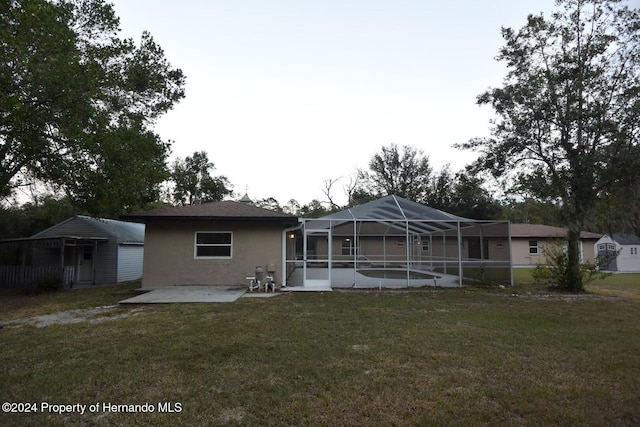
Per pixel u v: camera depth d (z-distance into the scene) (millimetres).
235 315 7945
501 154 13094
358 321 7398
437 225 14047
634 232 11836
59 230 17203
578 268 12695
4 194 13742
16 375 4414
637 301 10438
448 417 3359
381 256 20938
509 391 3953
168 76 15859
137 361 4902
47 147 11805
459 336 6250
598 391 3963
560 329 6836
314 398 3752
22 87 10578
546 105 11641
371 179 41656
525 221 33688
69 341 5934
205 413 3441
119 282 17109
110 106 14133
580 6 12141
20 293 13031
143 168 13031
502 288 13023
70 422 3293
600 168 11125
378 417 3361
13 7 9758
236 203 14867
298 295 11086
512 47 13102
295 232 17797
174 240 12922
